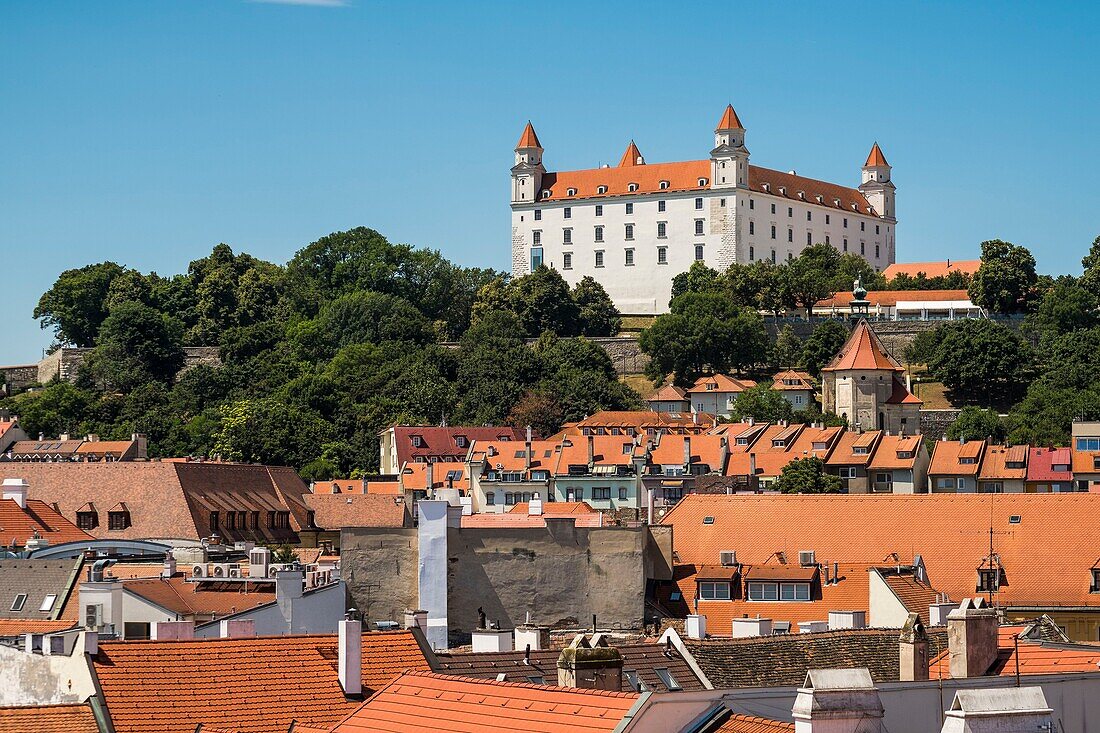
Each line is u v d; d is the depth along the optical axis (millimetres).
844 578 115562
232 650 58469
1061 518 125812
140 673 57156
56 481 164250
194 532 158250
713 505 132000
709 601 112812
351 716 50719
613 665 51594
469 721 47906
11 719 54688
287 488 183000
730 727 45125
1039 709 38406
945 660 64688
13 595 95688
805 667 69750
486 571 105625
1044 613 120312
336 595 93312
